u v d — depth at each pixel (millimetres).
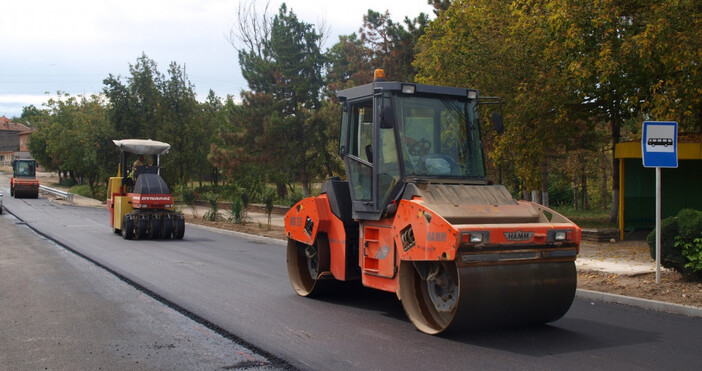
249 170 35875
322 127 34500
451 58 17438
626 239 17500
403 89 7891
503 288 6688
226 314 8188
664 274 10641
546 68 16469
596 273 11188
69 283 10617
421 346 6602
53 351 6402
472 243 6496
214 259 14195
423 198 7223
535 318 7098
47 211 33094
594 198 45156
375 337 7000
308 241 9312
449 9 18297
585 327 7500
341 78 41656
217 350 6457
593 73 15617
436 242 6730
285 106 35562
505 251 6750
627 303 8969
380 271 7926
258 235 20266
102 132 42594
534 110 16234
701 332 7242
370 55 32156
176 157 41656
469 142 8266
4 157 128750
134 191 19766
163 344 6691
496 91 16953
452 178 7926
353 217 8477
